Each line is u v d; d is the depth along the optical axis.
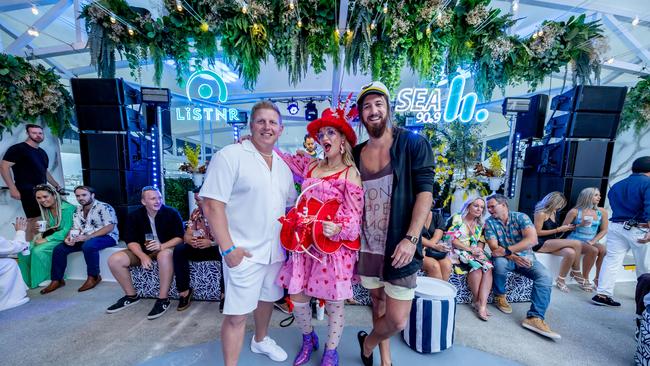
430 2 2.81
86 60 4.43
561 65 3.34
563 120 3.56
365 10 2.80
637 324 1.72
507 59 3.30
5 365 1.62
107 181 3.31
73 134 4.05
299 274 1.36
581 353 1.77
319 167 1.44
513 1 3.24
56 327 2.01
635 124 4.26
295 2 2.73
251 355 1.65
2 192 3.23
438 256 2.31
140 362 1.65
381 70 3.13
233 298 1.27
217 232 1.22
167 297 2.23
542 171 3.94
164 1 2.80
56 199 2.73
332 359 1.45
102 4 2.80
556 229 2.77
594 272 3.01
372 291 1.44
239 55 2.97
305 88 6.46
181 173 5.45
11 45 3.30
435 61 3.11
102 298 2.44
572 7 3.55
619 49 4.30
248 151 1.31
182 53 3.09
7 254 2.24
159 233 2.35
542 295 2.02
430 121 4.40
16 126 3.32
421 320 1.70
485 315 2.16
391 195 1.20
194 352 1.71
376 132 1.20
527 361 1.68
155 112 3.71
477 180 4.15
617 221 2.41
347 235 1.24
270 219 1.35
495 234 2.34
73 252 2.76
